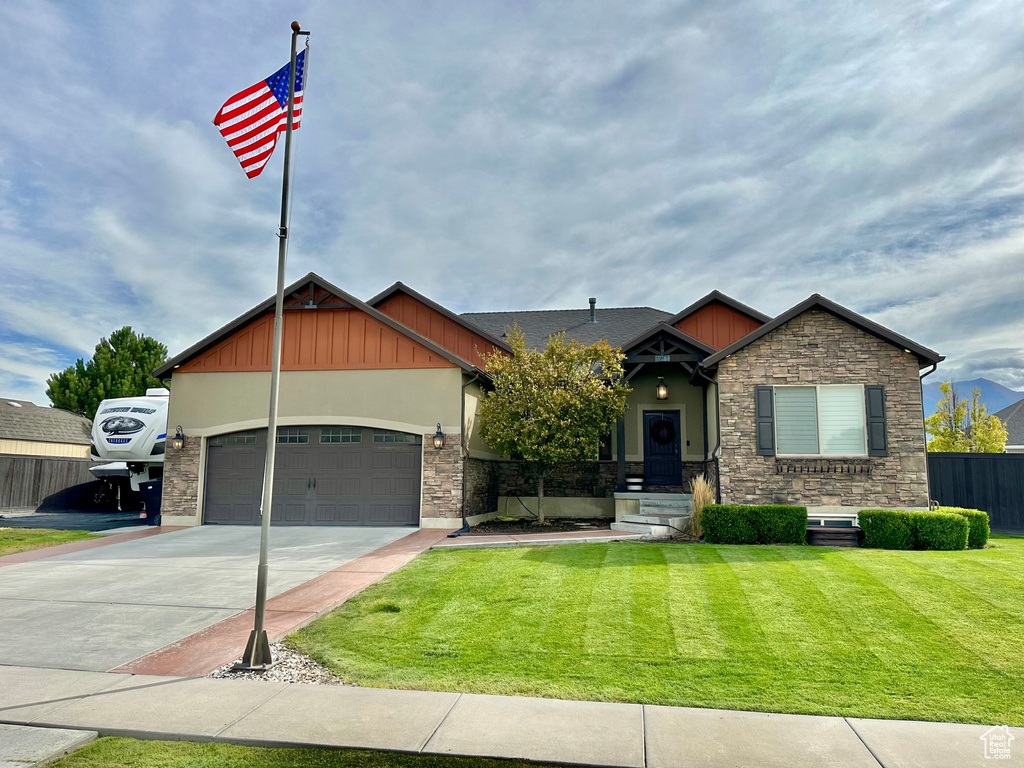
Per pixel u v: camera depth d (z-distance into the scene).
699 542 12.88
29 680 5.83
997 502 16.16
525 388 15.22
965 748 4.38
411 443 15.96
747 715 4.98
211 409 16.62
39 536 15.30
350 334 16.42
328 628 7.42
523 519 17.95
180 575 10.27
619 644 6.63
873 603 7.74
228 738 4.61
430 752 4.38
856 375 14.03
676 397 18.97
